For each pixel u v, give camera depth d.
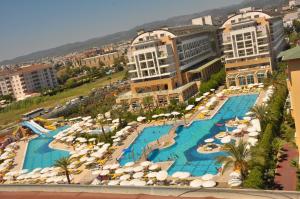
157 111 106.19
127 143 87.31
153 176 59.00
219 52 164.50
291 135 64.50
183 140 81.56
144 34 129.00
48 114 136.88
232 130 80.94
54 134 113.81
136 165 69.44
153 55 121.69
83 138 95.31
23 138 117.12
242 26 121.44
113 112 113.88
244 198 22.75
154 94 119.69
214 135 80.19
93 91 173.12
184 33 136.12
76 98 165.00
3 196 30.05
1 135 122.00
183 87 120.81
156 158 73.25
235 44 121.75
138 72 125.81
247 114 83.62
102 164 75.50
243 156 51.69
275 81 96.00
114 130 97.00
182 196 24.22
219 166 62.12
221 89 122.56
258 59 119.88
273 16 139.75
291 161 54.56
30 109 177.00
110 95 151.50
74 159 81.19
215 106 103.88
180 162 68.31
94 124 110.00
